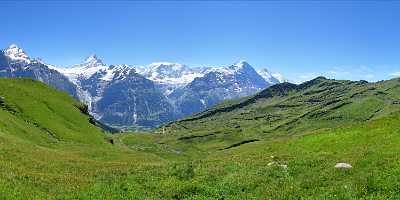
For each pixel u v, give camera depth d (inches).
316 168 1518.2
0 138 2613.2
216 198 1357.0
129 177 1627.7
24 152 2202.3
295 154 2177.7
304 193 1261.1
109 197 1337.4
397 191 1153.4
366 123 2551.7
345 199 1153.4
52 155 2402.8
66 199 1288.1
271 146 2613.2
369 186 1204.5
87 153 3481.8
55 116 5221.5
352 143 2178.9
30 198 1217.4
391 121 2369.6
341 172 1392.7
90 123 5777.6
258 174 1533.0
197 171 1672.0
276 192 1305.4
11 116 4264.3
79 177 1676.9
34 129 4296.3
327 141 2348.7
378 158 1480.1
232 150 4202.8
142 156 4089.6
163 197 1378.0
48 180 1505.9
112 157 3472.0
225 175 1587.1
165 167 1902.1
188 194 1389.0
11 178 1395.2
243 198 1314.0
